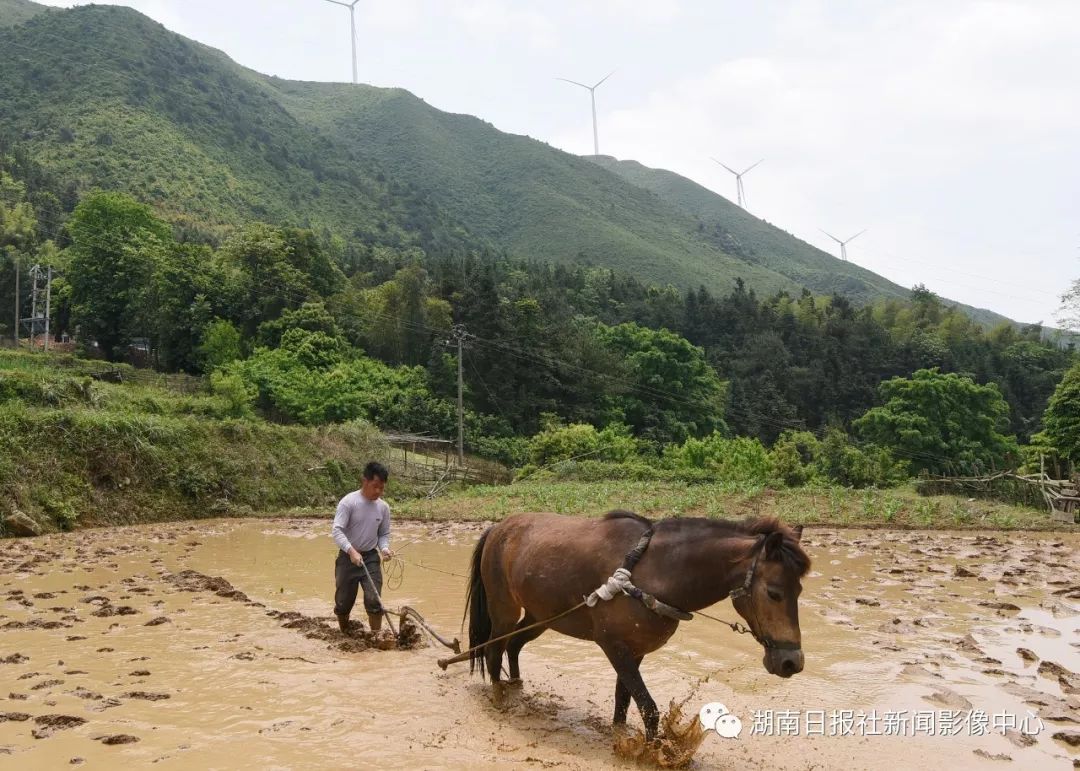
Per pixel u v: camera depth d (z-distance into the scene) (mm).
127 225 64000
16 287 64438
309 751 5285
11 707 6055
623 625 5348
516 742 5520
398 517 22797
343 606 8328
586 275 109938
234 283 56344
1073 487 21375
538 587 5949
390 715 6031
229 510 24406
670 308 92125
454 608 10086
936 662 7402
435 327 57812
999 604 9867
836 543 15969
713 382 68875
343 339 55281
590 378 60906
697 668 7363
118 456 22625
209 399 40344
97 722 5750
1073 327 43438
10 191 92812
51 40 166125
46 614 9438
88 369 45406
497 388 56531
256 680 6848
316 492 28641
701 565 5207
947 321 94938
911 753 5344
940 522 19125
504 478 39688
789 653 4723
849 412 77312
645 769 5055
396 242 147500
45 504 19812
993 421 55719
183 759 5109
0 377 26906
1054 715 5980
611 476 36000
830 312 93000
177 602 10273
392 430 47125
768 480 32594
